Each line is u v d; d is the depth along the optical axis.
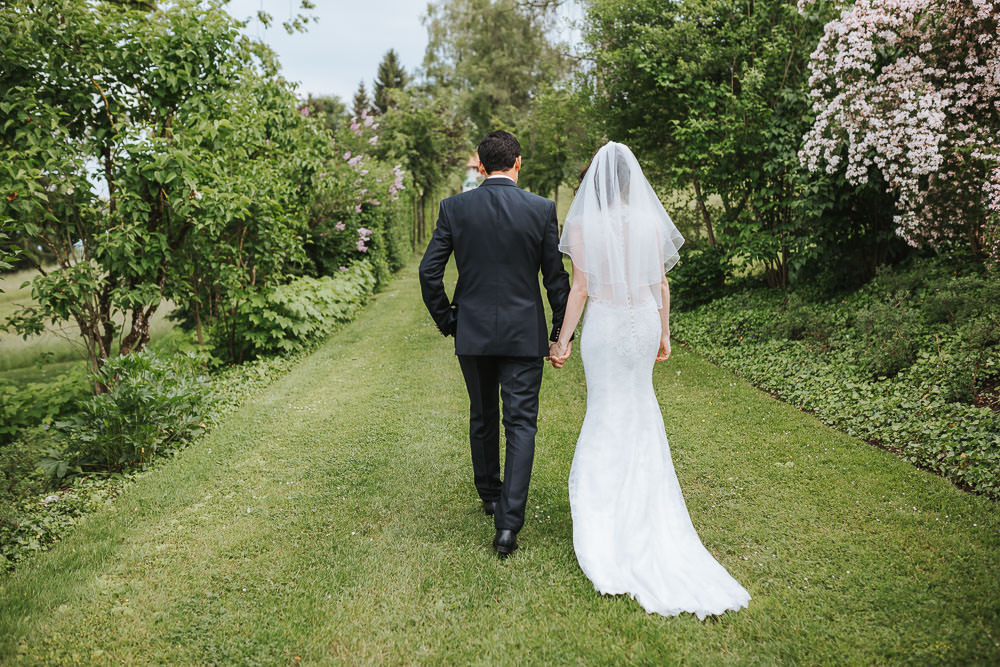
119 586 2.31
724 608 2.08
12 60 4.18
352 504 2.99
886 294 5.05
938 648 1.81
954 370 3.76
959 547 2.34
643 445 2.46
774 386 4.64
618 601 2.15
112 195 4.65
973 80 4.66
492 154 2.54
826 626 1.96
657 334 2.50
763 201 6.93
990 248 4.55
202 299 6.29
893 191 5.12
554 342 2.66
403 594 2.23
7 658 1.92
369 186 12.34
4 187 3.87
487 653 1.92
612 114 8.16
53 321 4.49
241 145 5.88
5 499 3.04
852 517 2.66
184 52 4.74
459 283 2.56
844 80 5.12
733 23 7.13
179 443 3.94
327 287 8.84
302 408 4.65
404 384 5.30
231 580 2.35
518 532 2.65
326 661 1.90
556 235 2.54
